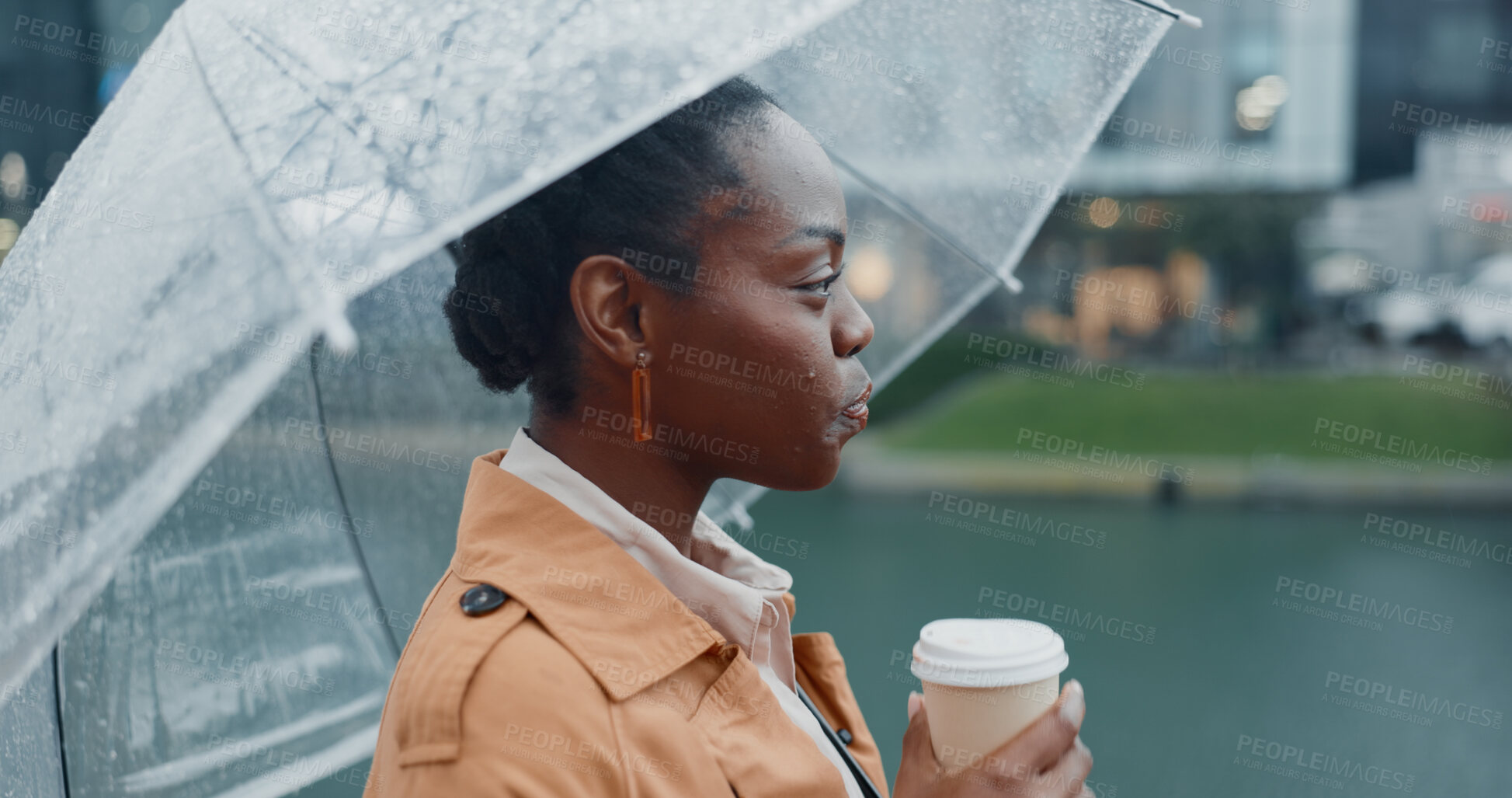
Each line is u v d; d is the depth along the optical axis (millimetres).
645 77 830
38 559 854
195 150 858
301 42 889
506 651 830
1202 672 5844
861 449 14688
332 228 781
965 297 1769
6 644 875
